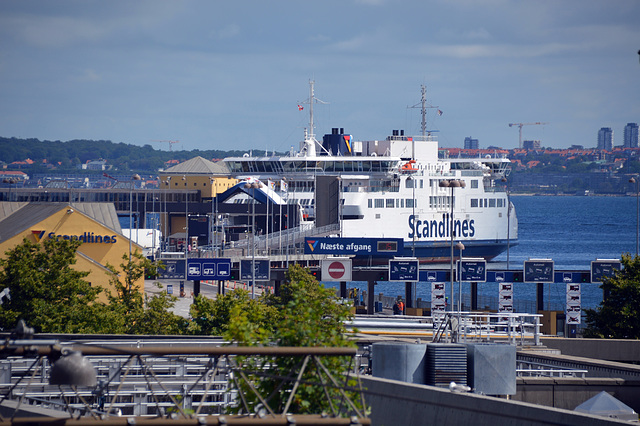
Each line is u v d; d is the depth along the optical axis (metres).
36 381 115.38
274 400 70.25
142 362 60.81
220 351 56.22
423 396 85.81
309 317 76.69
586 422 70.75
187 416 60.41
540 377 125.38
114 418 58.41
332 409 58.41
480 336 165.62
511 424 76.12
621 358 171.75
